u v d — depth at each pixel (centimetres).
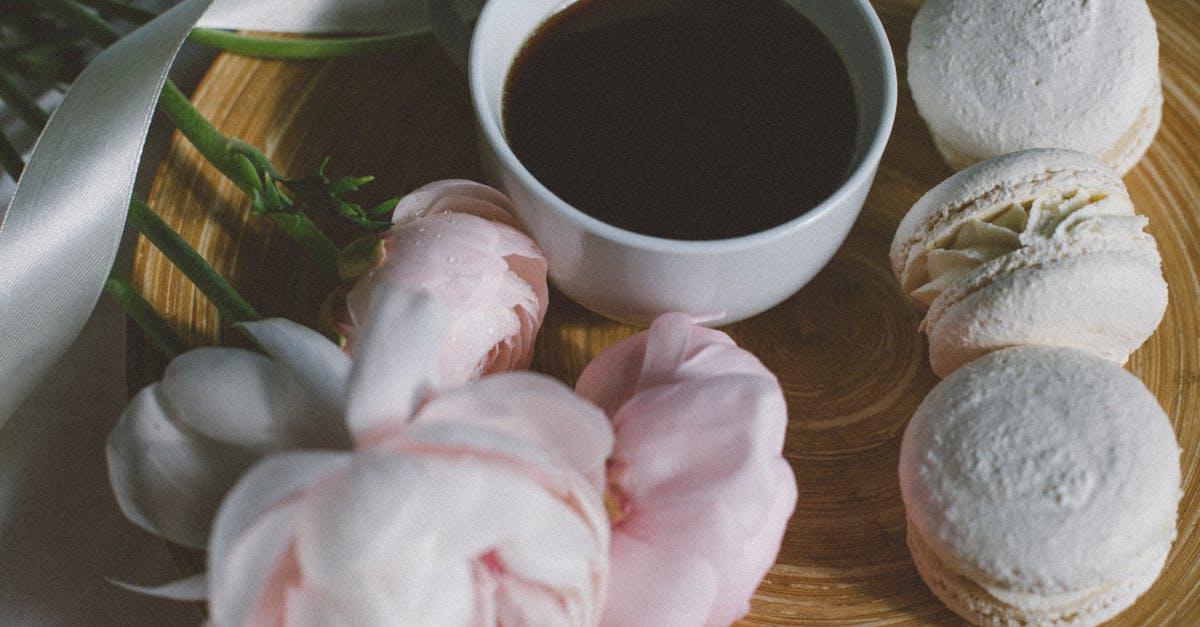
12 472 40
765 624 37
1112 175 38
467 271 35
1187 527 37
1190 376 39
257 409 32
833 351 40
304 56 42
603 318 40
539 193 36
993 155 40
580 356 40
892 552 37
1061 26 39
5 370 36
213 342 39
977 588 36
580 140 38
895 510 38
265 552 29
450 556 30
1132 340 38
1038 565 34
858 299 40
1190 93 41
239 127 42
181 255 37
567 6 40
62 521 40
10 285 36
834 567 37
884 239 41
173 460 33
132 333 39
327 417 32
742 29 40
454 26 41
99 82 37
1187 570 37
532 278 37
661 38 40
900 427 39
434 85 43
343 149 42
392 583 29
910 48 40
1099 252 36
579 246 36
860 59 38
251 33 43
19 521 39
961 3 40
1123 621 36
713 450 33
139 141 36
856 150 38
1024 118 39
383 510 28
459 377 35
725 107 39
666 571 33
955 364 38
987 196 37
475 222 36
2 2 41
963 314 37
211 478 33
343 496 29
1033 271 36
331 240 41
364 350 30
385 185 42
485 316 35
